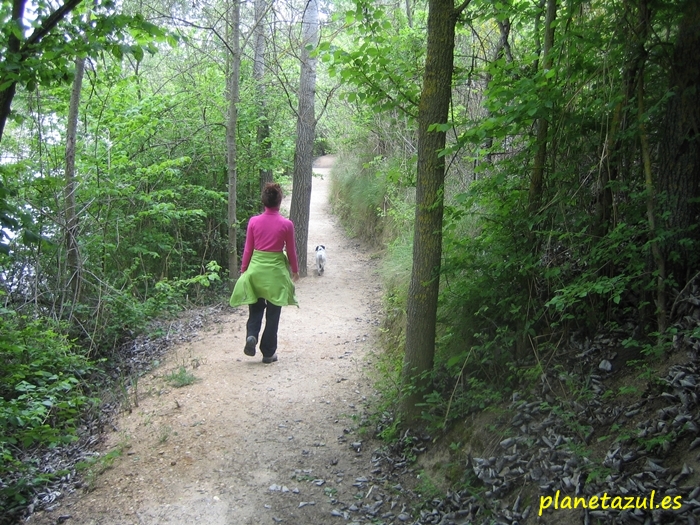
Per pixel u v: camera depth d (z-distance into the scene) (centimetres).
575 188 405
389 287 841
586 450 326
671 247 363
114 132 883
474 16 492
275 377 618
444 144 436
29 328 599
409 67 471
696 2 359
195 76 1188
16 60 396
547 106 366
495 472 358
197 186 1071
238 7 985
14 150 887
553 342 422
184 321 891
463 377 456
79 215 815
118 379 679
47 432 461
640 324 378
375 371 624
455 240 477
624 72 382
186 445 483
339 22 1084
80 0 420
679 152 362
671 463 292
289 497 407
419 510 374
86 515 396
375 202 1345
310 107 1146
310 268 1241
